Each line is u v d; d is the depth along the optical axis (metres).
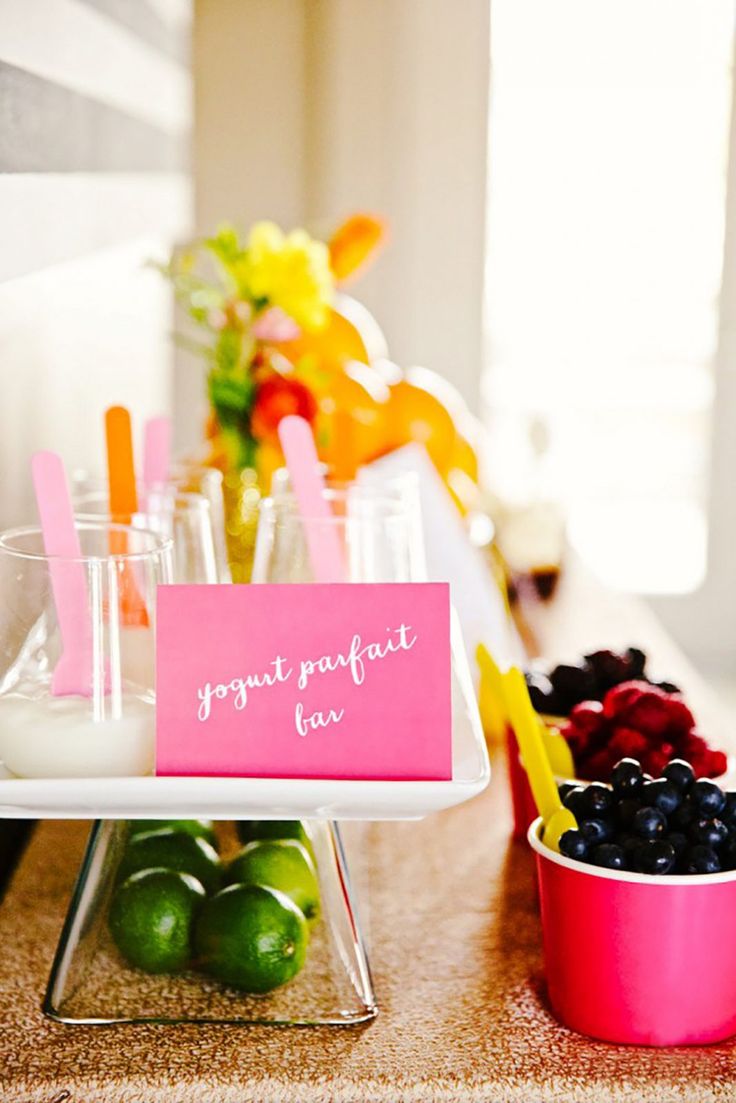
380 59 3.14
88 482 1.13
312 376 1.49
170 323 2.43
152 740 0.74
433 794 0.71
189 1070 0.77
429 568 1.33
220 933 0.81
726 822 0.80
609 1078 0.77
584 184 3.24
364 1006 0.83
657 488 3.42
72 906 0.85
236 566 1.34
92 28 1.36
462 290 3.28
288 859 0.84
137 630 0.73
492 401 3.36
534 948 0.93
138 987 0.83
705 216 3.25
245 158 3.17
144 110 1.87
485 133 3.20
